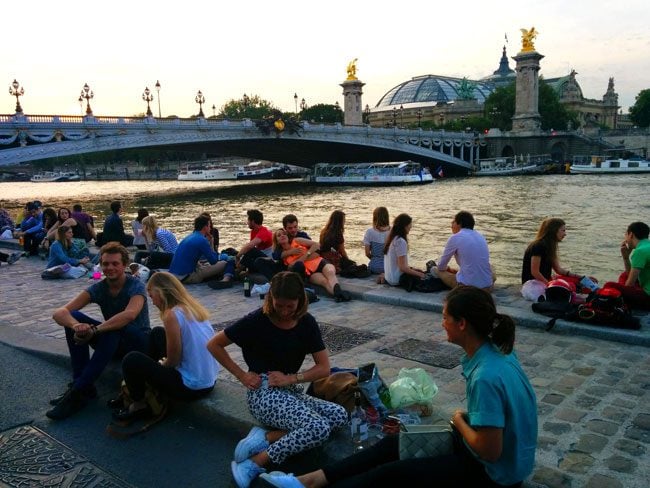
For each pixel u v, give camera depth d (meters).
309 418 4.86
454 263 22.58
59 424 6.16
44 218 19.27
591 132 127.69
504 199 50.97
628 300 8.84
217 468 5.21
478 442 3.54
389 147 87.69
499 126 137.75
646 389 6.23
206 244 12.88
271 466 4.90
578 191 56.69
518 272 20.80
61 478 5.12
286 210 48.00
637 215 36.72
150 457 5.44
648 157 120.62
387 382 6.70
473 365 3.69
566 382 6.50
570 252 24.78
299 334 5.11
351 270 12.23
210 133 64.31
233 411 5.80
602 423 5.47
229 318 10.02
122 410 6.13
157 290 6.05
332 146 85.25
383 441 4.28
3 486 5.01
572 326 8.17
